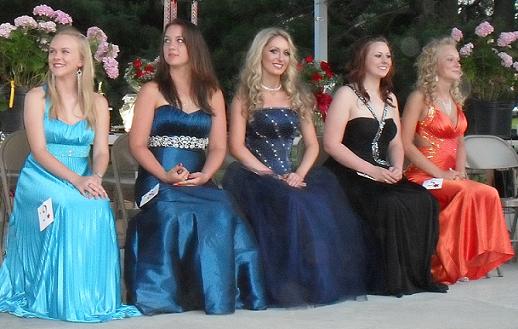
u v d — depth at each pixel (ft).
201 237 14.96
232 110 17.22
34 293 14.69
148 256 15.01
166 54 16.15
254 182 16.30
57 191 14.80
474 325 14.56
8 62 19.97
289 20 41.63
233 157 17.67
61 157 15.48
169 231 15.01
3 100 19.99
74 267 14.47
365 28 40.83
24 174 15.25
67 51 15.21
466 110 24.85
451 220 18.07
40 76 20.17
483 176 23.68
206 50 16.40
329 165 18.30
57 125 15.38
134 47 49.49
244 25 42.16
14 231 15.35
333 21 41.52
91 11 46.42
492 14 40.09
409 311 15.52
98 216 14.79
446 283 18.08
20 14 44.14
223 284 14.92
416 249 17.10
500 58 24.27
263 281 15.56
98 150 15.81
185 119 16.14
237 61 40.34
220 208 15.20
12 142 17.30
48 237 14.62
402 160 18.17
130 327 13.99
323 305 15.78
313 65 22.99
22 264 15.20
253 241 15.62
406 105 19.08
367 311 15.46
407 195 17.08
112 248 14.92
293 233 15.69
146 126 16.08
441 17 37.86
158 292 14.87
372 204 17.07
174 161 16.15
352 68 18.33
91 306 14.55
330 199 16.44
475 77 24.32
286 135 17.28
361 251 16.58
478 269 18.61
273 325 14.28
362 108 17.98
